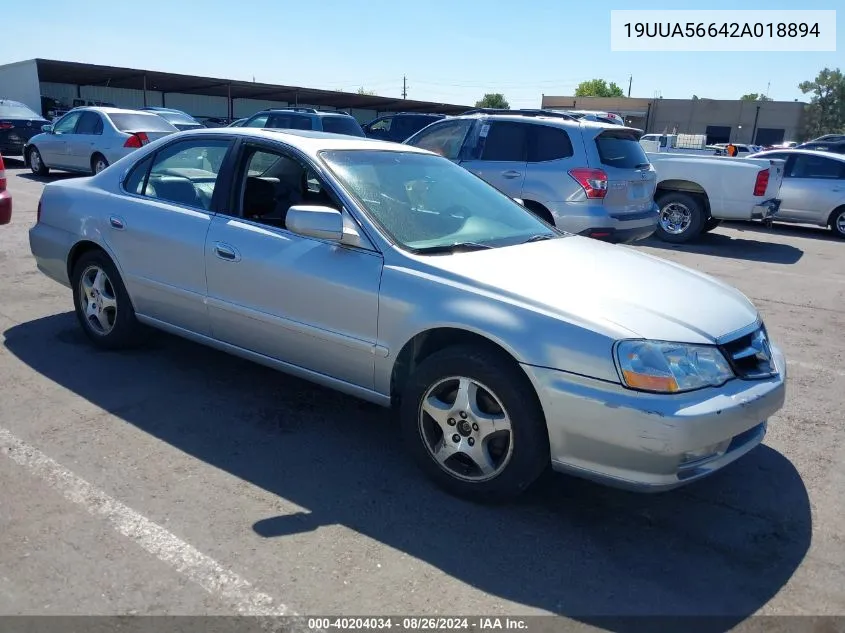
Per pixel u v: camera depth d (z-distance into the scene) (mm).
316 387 4684
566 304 3156
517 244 3973
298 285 3787
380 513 3262
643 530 3230
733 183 11297
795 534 3246
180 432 3961
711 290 3650
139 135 13812
